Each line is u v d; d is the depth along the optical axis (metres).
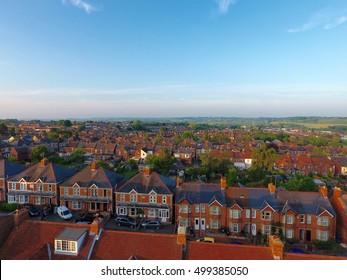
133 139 185.25
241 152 130.88
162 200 55.47
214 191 54.06
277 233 48.00
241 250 25.53
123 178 67.88
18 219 28.72
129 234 27.00
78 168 107.38
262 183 80.38
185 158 132.12
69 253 25.48
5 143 134.38
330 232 47.75
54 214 57.41
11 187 62.62
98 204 58.81
